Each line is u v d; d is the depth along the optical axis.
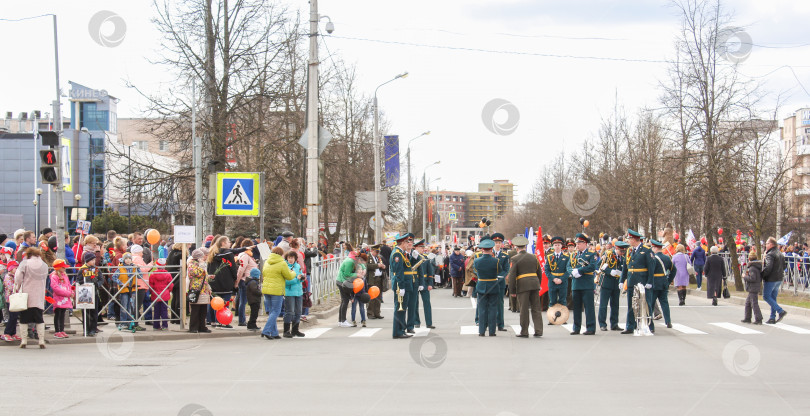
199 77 26.59
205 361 11.55
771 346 13.15
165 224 29.47
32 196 73.25
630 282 15.59
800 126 76.81
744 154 27.20
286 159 30.34
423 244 17.16
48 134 16.36
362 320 18.16
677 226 34.91
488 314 15.18
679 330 16.20
